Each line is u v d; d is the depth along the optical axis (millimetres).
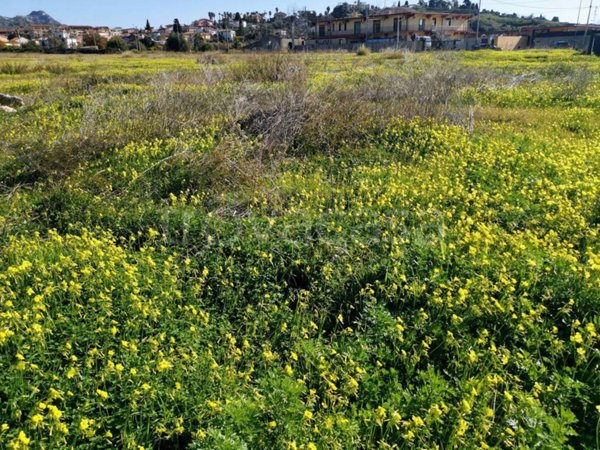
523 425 3193
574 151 8172
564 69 18219
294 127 8953
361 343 3936
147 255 5090
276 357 3754
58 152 7824
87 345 3695
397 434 3201
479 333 3910
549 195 6387
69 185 6785
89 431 2934
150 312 4004
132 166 7559
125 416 3162
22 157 7844
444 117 10078
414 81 12070
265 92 10789
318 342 3939
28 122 10391
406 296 4477
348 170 7832
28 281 4492
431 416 3133
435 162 7891
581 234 5465
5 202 6582
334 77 13789
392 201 6465
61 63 26078
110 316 4047
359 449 3137
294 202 6430
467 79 14766
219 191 6930
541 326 4113
